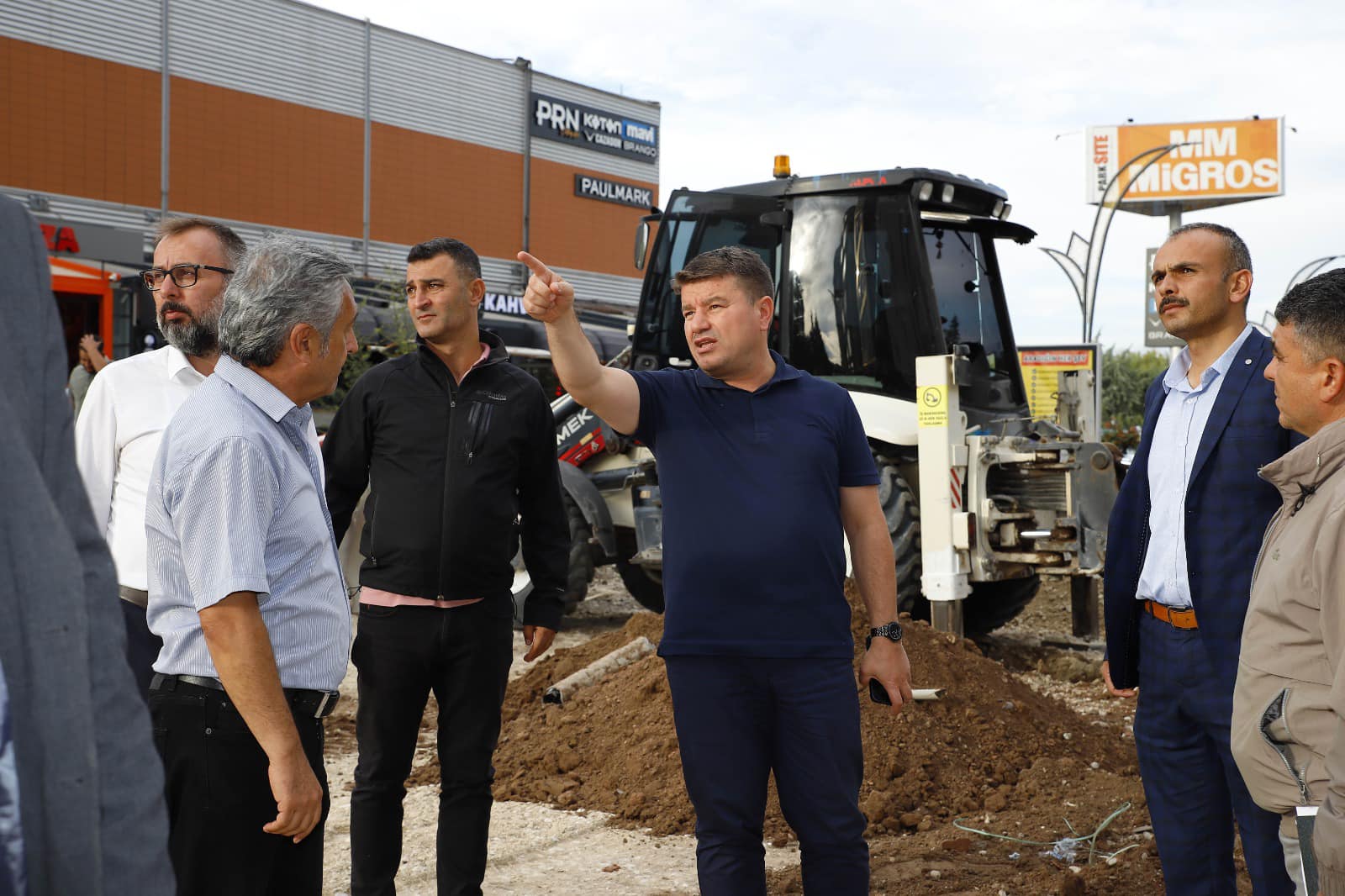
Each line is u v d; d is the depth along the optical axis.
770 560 2.59
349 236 30.64
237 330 2.22
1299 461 2.17
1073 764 4.52
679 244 7.95
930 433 6.59
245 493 2.09
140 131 26.38
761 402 2.73
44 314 1.03
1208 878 2.76
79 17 25.30
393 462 3.18
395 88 31.67
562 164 36.16
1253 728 2.21
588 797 4.45
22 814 0.91
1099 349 9.03
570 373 2.63
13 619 0.92
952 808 4.22
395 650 3.09
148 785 1.03
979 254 7.84
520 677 5.84
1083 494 6.74
